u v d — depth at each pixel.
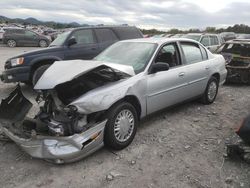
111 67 4.37
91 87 4.38
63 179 3.71
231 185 3.63
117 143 4.36
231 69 9.48
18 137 4.06
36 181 3.66
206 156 4.35
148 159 4.23
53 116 4.25
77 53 8.68
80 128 3.99
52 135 4.09
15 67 7.84
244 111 6.62
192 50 6.36
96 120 4.21
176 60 5.82
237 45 10.36
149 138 4.93
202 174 3.86
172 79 5.47
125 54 5.50
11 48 23.39
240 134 4.12
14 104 4.75
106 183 3.64
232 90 8.93
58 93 4.35
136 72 4.91
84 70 4.08
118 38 9.67
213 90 7.00
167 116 6.04
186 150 4.54
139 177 3.77
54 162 3.89
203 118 6.00
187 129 5.38
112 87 4.36
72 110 3.96
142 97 4.84
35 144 3.88
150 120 5.77
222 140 4.93
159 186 3.59
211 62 6.77
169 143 4.77
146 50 5.40
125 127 4.47
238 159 4.25
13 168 3.95
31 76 8.00
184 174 3.85
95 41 9.14
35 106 6.23
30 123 4.53
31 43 24.98
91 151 4.04
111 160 4.18
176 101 5.76
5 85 9.16
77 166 4.00
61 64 4.56
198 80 6.28
